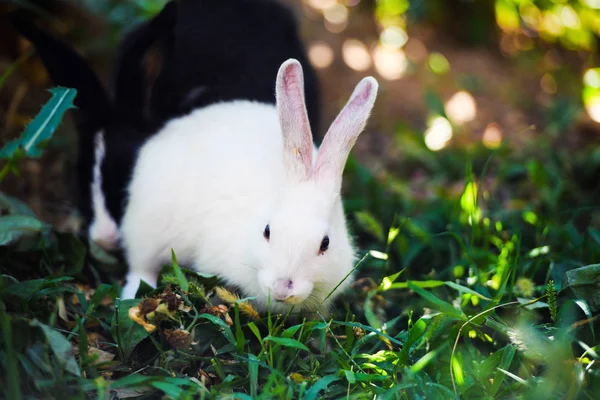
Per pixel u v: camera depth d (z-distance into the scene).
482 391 0.94
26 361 0.89
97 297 0.99
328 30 1.72
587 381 0.94
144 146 1.08
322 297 1.00
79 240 1.08
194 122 1.08
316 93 1.20
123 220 1.09
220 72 1.15
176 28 1.18
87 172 1.14
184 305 0.96
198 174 1.04
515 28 1.85
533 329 0.96
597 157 1.36
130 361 0.96
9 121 1.29
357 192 1.28
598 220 1.24
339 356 0.97
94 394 0.92
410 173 1.41
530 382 0.93
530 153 1.42
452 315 0.97
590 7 1.79
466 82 1.67
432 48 1.79
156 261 1.08
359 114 0.99
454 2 1.85
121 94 1.15
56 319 0.98
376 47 1.72
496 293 1.04
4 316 0.88
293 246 0.96
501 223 1.18
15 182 1.25
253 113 1.08
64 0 1.41
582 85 1.71
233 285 1.02
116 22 1.39
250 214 1.01
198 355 0.97
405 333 0.99
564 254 1.12
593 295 1.00
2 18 1.37
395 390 0.90
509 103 1.63
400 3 1.78
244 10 1.21
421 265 1.15
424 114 1.56
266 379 0.95
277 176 1.02
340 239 1.01
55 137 1.30
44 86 1.37
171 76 1.13
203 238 1.03
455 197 1.29
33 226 1.01
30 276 1.06
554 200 1.25
